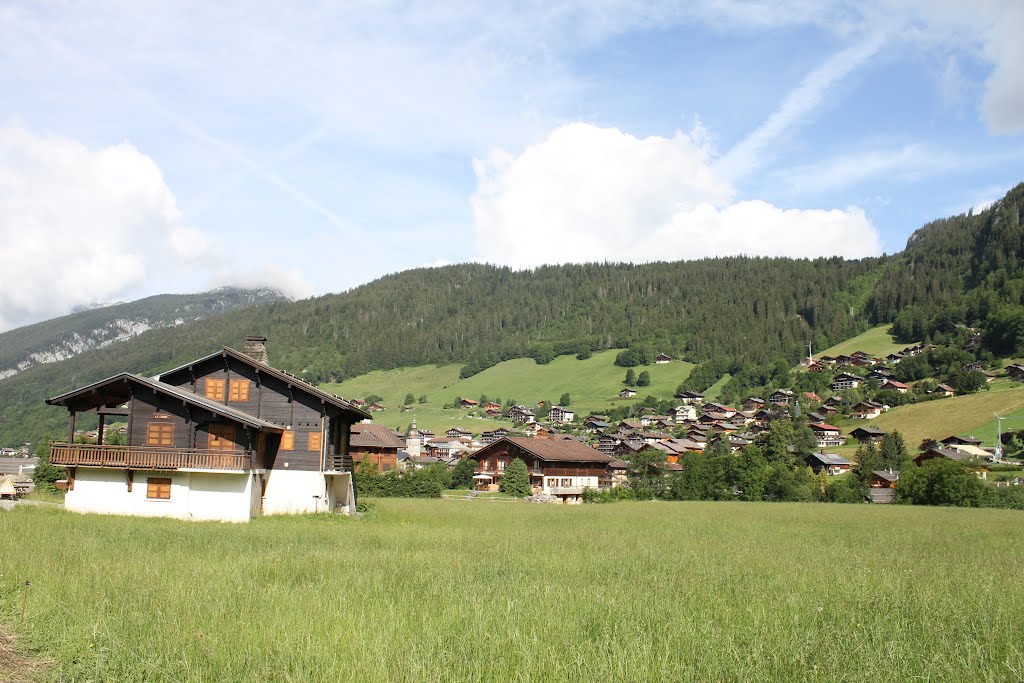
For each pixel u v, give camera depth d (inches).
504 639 502.3
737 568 935.0
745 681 424.5
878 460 4532.5
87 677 406.9
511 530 1505.9
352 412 1971.0
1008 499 3216.0
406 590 685.3
